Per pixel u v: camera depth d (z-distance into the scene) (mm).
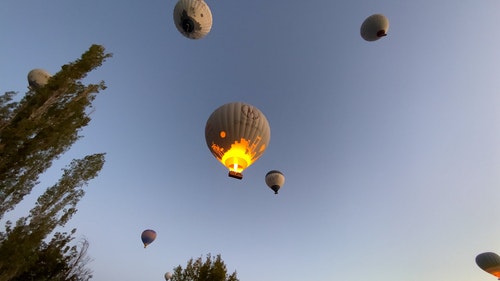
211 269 15633
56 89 10039
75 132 10195
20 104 9445
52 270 15234
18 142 8586
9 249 8516
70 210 10227
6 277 8656
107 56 11703
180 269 16406
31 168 8914
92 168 11102
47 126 9344
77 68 10711
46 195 10031
